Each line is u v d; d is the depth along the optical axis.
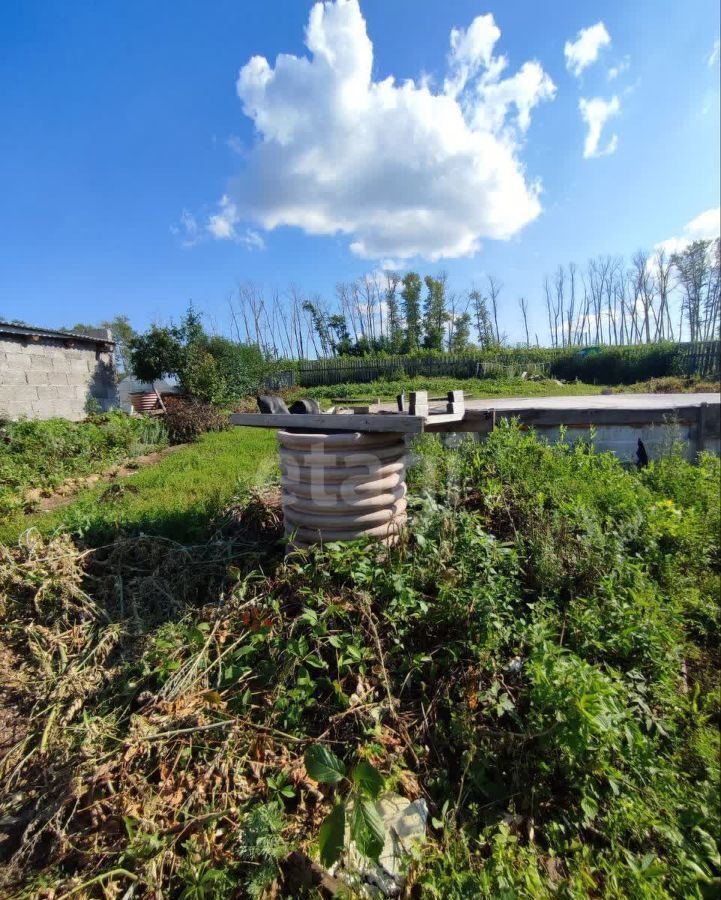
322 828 1.22
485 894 1.22
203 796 1.57
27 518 4.79
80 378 11.17
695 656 2.19
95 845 1.47
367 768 1.35
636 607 2.11
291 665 1.92
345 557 2.35
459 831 1.47
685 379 15.38
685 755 1.66
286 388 23.56
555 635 2.03
